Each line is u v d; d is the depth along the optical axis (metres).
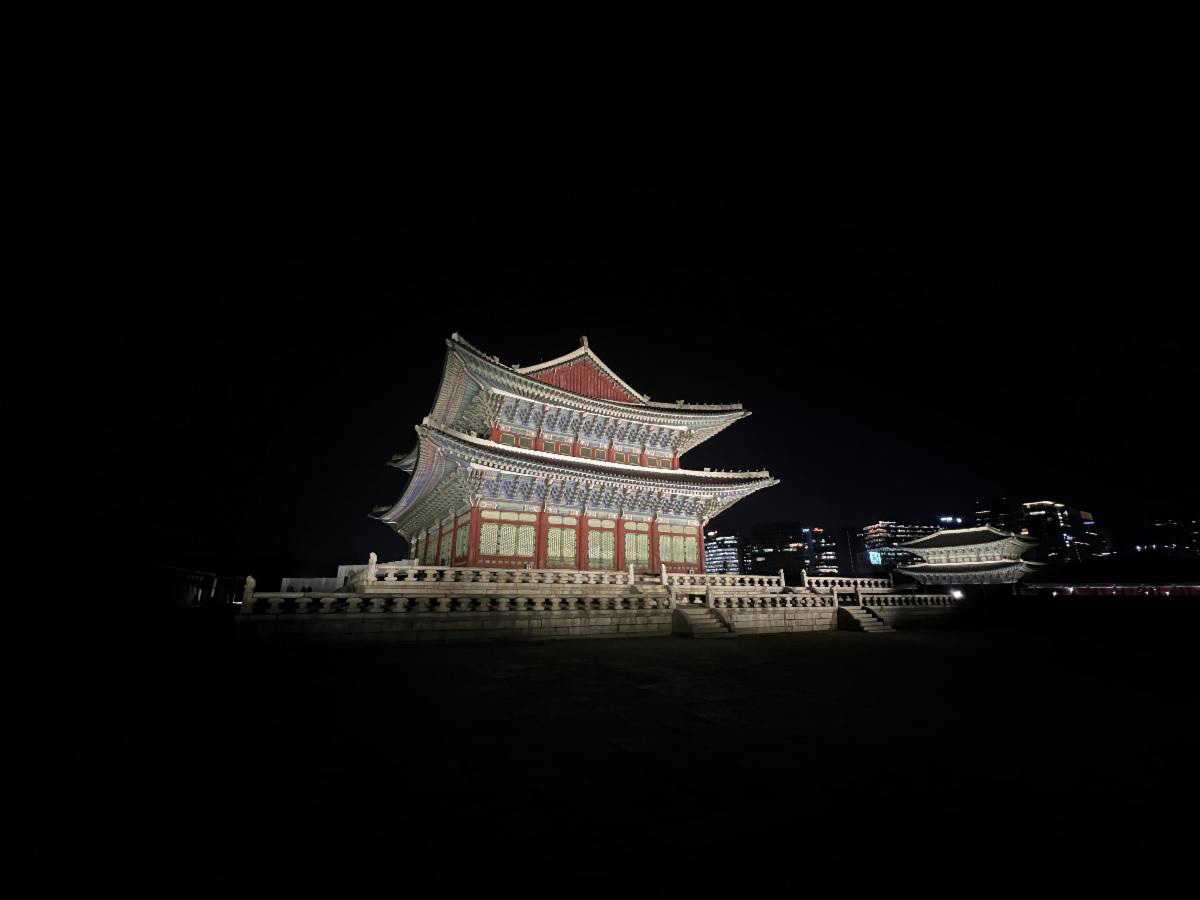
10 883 4.47
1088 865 4.96
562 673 14.77
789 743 8.68
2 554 16.55
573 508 37.06
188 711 9.91
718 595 30.73
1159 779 7.16
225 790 6.56
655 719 10.12
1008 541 68.62
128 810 5.93
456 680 13.61
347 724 9.49
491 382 35.47
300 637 18.28
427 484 40.53
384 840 5.40
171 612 17.75
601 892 4.48
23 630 14.77
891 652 20.14
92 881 4.55
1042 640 25.25
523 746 8.43
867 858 5.07
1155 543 169.00
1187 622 32.28
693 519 41.81
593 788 6.78
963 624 34.47
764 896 4.43
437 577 25.33
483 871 4.83
